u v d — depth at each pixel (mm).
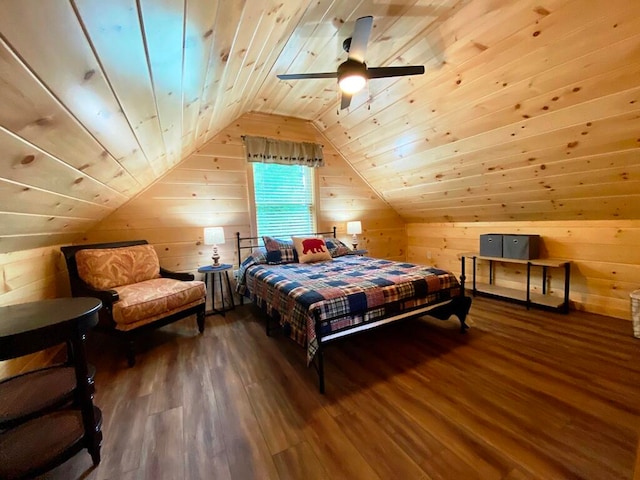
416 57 2334
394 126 3295
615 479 1207
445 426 1534
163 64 1045
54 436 1253
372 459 1343
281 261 3471
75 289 2508
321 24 1974
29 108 731
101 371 2174
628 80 1821
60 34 582
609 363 2088
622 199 2658
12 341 1073
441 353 2330
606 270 3000
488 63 2164
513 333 2656
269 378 2043
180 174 3393
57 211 1774
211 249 3639
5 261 1859
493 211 3791
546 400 1709
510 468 1271
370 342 2568
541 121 2342
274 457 1369
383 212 5023
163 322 2508
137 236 3254
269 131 3859
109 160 1590
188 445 1450
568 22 1721
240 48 1490
